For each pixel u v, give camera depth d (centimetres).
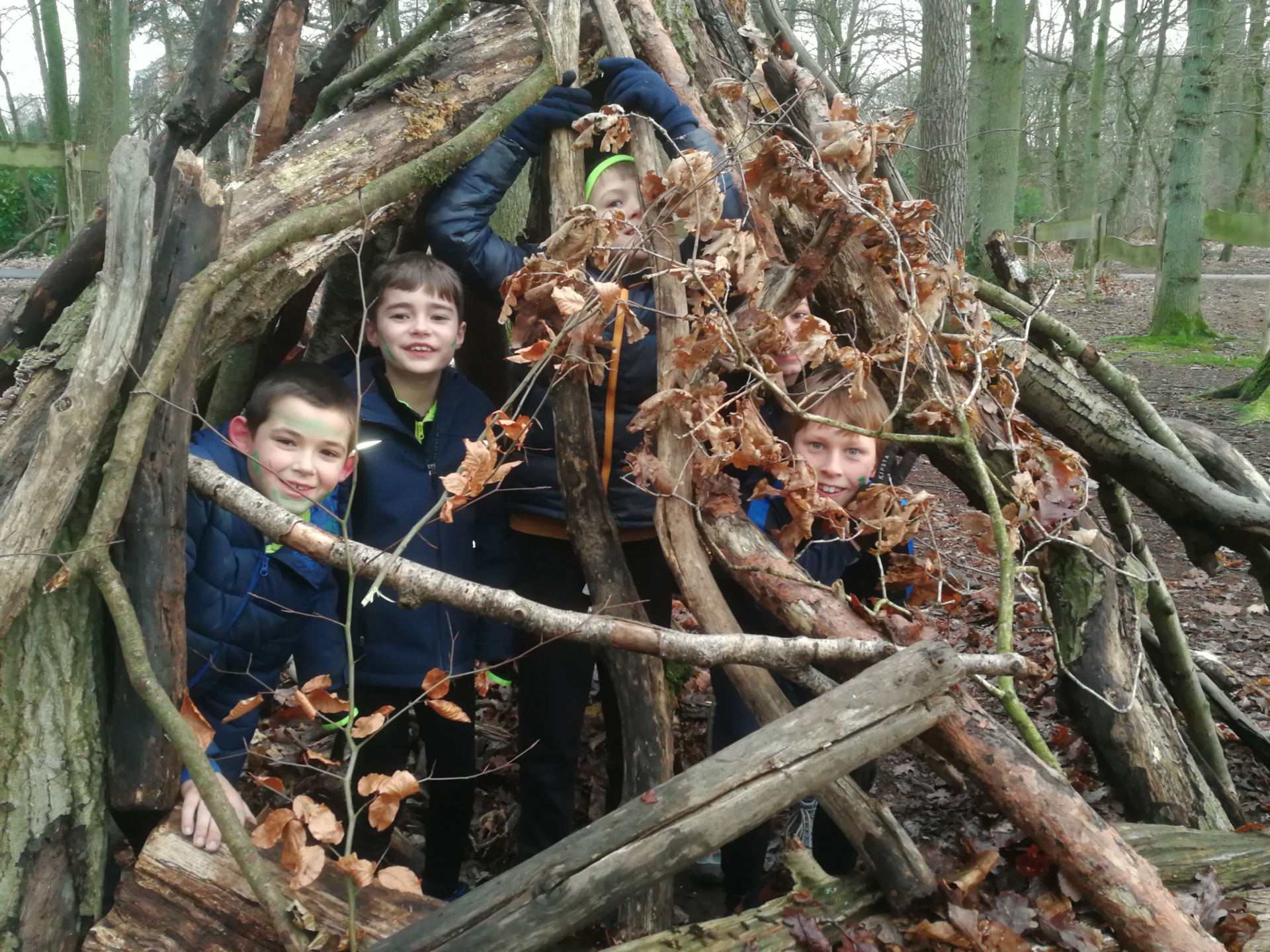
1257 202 2162
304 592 209
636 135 233
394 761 235
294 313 296
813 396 228
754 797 155
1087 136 1806
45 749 177
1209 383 919
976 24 1142
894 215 215
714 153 236
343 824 237
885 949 165
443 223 237
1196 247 1166
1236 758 319
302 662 224
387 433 229
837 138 204
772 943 166
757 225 228
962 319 227
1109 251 1332
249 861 150
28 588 166
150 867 168
